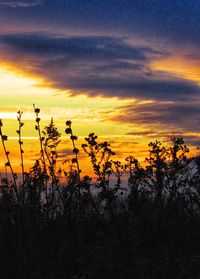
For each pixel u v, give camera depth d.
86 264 10.62
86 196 13.09
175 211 13.48
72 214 12.88
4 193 12.80
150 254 11.23
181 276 9.89
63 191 13.11
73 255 11.07
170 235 12.20
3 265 10.72
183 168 13.67
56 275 10.34
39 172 13.16
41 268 10.58
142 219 12.65
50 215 13.10
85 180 12.98
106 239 11.37
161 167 13.45
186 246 11.59
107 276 10.09
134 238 11.51
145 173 13.23
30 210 12.88
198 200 13.63
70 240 12.09
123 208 12.97
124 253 10.68
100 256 10.41
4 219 12.37
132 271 10.18
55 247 11.61
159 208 13.32
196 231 12.69
